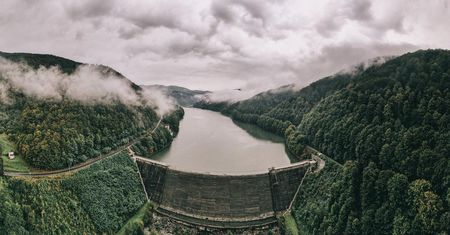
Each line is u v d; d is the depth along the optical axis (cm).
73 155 17488
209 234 16950
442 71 17488
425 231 12800
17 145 16662
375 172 15262
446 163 13400
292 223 17125
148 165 19762
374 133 16738
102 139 19962
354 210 15100
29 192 13525
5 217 11975
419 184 13538
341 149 19112
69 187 15375
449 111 15038
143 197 18462
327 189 17188
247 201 17988
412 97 16750
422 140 14888
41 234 12738
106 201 16325
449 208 12600
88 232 14538
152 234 16588
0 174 13450
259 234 17038
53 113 18662
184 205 18075
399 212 13738
